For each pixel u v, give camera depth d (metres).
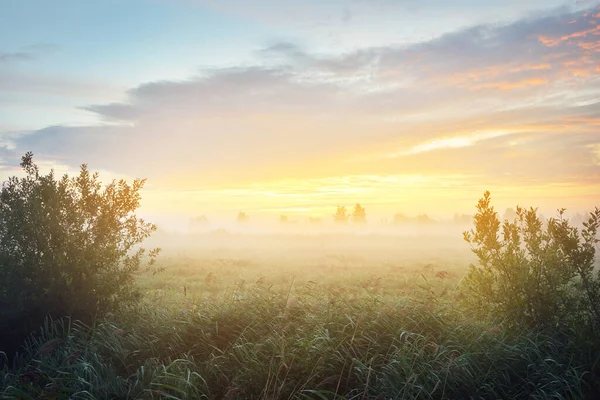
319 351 5.36
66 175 7.97
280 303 6.77
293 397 4.88
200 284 14.05
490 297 6.96
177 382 5.02
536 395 4.88
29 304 7.07
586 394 4.93
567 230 6.62
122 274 7.86
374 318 6.12
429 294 7.52
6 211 7.39
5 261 7.00
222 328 6.35
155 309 7.50
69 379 5.22
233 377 5.24
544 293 6.57
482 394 4.94
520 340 5.86
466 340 5.73
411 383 4.84
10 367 6.41
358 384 5.07
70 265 7.27
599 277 6.38
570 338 5.85
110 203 8.03
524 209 7.12
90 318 7.27
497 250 7.08
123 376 5.62
